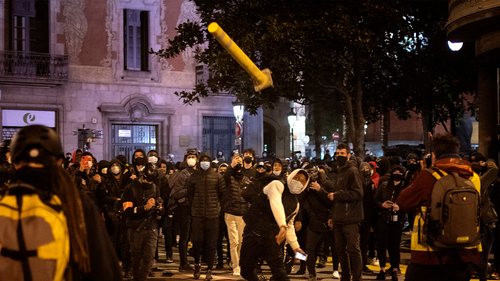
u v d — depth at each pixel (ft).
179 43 55.26
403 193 14.47
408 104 64.69
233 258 28.89
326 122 115.44
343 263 23.09
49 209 6.86
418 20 56.29
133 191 23.00
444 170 13.93
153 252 23.22
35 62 79.61
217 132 95.86
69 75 83.05
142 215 22.89
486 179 22.04
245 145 97.91
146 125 89.66
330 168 40.86
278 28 45.47
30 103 80.64
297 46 51.80
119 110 85.87
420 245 13.96
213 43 54.65
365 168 27.84
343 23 45.70
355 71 53.31
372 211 28.07
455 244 13.38
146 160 27.96
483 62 37.70
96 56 84.99
